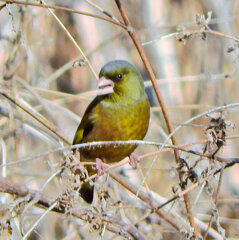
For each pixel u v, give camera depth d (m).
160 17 16.44
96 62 16.73
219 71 15.29
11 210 7.86
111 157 10.57
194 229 8.16
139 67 16.84
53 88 16.56
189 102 15.42
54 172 8.24
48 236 11.29
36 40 13.93
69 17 16.67
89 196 10.37
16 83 12.52
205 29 9.12
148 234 9.97
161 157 13.70
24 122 12.00
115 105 10.29
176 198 7.77
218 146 7.93
